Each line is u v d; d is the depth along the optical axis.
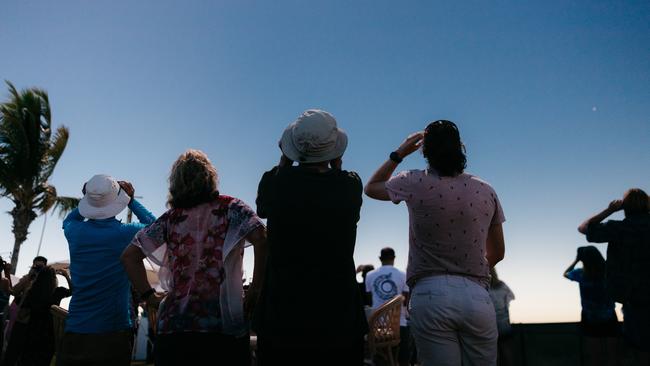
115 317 2.93
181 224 2.26
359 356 2.00
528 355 6.85
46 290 5.43
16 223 16.50
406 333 6.02
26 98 16.53
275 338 1.93
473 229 2.20
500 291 5.61
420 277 2.22
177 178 2.32
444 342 2.12
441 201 2.20
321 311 1.94
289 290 1.97
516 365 6.86
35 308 5.38
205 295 2.15
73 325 2.89
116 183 3.15
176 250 2.23
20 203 16.67
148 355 11.34
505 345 5.50
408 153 2.46
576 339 6.63
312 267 2.00
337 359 1.95
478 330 2.10
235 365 2.14
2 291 5.77
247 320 2.25
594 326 4.88
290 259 2.01
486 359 2.12
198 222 2.26
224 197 2.34
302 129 2.17
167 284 2.26
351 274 2.06
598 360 4.84
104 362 2.86
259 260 2.22
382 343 4.85
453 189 2.23
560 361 6.67
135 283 2.29
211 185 2.35
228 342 2.14
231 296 2.18
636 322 2.99
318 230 2.02
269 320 1.97
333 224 2.03
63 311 3.99
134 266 2.30
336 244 2.02
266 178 2.20
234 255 2.24
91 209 3.03
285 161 2.31
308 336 1.91
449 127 2.36
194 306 2.13
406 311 6.07
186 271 2.19
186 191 2.30
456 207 2.20
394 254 6.36
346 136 2.30
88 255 2.94
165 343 2.11
